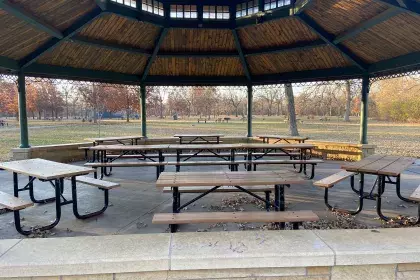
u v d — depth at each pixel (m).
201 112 40.69
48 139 14.04
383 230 2.19
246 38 7.53
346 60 7.39
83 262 1.75
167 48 7.91
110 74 8.33
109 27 6.39
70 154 7.91
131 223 3.53
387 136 15.52
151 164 5.32
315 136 15.41
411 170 6.73
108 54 7.53
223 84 9.41
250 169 6.25
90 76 7.86
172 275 1.81
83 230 3.32
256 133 16.61
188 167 7.43
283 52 7.73
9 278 1.72
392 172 3.47
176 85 9.34
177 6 6.75
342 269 1.86
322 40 6.66
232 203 4.25
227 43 7.80
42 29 5.20
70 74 7.41
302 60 7.93
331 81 8.17
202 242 1.99
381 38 5.80
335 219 3.63
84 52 7.10
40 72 6.86
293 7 5.81
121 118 41.94
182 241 2.01
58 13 5.24
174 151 9.74
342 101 27.30
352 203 4.31
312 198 4.56
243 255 1.80
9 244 1.96
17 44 5.74
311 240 2.01
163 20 6.75
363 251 1.85
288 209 4.03
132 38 7.07
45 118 38.84
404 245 1.93
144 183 5.62
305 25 6.41
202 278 1.82
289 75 8.61
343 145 8.11
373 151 7.72
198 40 7.61
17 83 6.69
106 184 3.95
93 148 5.83
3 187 5.23
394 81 22.39
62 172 3.53
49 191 4.95
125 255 1.81
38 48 6.20
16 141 13.68
